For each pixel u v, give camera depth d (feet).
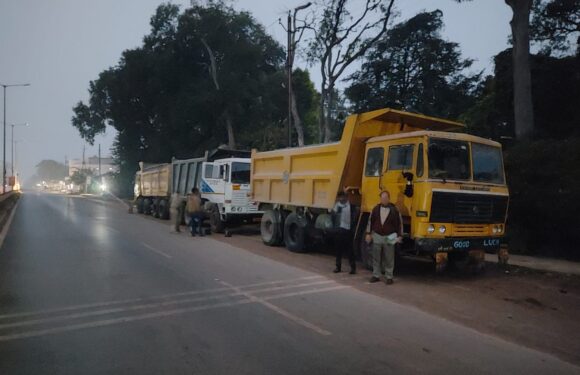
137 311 21.35
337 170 35.04
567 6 55.01
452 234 27.71
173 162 72.08
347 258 37.96
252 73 120.47
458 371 14.76
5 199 86.74
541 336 18.44
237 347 16.69
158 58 119.44
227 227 56.34
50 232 53.93
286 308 22.09
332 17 75.66
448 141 28.45
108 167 414.62
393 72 102.22
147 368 14.74
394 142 30.22
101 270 30.91
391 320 20.34
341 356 15.90
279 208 45.09
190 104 113.29
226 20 114.32
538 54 55.93
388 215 27.66
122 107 134.41
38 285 26.37
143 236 51.37
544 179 36.22
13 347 16.65
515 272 31.19
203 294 24.71
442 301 23.82
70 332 18.33
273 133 121.90
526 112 44.78
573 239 36.40
